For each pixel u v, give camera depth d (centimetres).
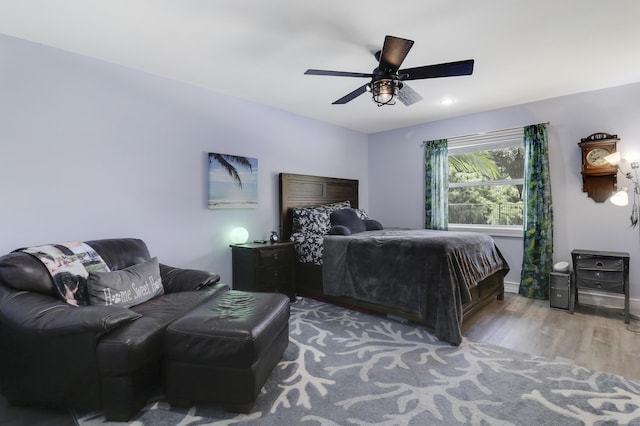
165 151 311
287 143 425
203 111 339
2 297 183
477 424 163
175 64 283
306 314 331
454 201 478
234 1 194
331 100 382
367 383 201
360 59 272
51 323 165
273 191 410
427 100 381
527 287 388
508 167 429
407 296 286
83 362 164
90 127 265
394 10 203
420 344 258
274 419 168
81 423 166
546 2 196
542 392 190
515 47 252
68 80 255
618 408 174
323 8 201
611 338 268
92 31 227
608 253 324
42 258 200
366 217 469
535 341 263
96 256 231
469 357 235
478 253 318
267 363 192
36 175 239
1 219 225
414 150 499
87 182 264
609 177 345
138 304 224
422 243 283
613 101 342
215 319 181
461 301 266
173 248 318
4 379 176
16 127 231
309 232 396
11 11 201
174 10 203
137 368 166
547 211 374
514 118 404
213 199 345
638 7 200
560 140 373
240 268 353
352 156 526
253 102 386
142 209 296
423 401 182
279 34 233
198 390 173
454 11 205
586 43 247
